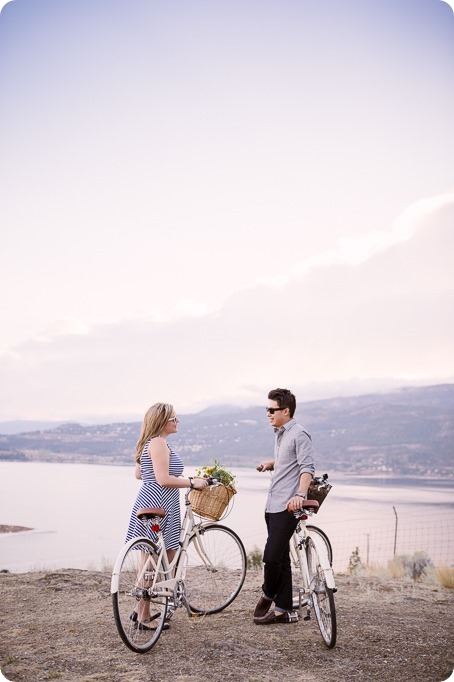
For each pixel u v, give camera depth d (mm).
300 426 7172
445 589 9922
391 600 8703
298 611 7348
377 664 6105
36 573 10117
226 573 7723
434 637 6961
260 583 9398
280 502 7109
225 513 7316
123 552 6246
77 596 8555
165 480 6684
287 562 7242
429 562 14859
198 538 7387
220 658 6133
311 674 5812
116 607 6086
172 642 6570
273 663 6055
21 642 6641
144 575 6426
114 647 6438
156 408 6945
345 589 9398
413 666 6074
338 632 7012
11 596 8594
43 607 8031
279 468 7191
